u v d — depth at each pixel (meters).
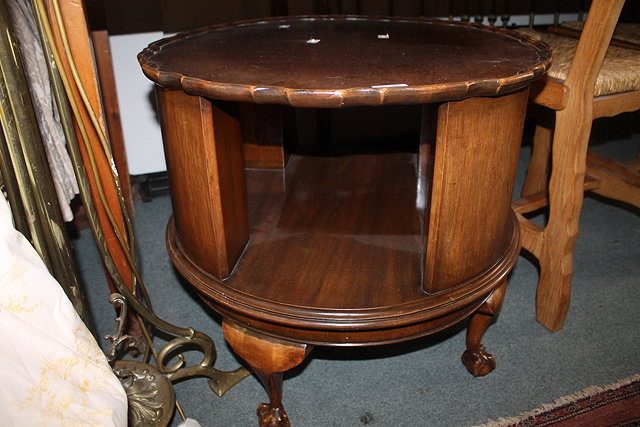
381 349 1.10
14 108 0.68
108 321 1.14
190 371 0.96
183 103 0.70
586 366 1.04
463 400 0.98
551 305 1.11
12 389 0.62
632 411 0.94
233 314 0.79
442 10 1.77
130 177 1.63
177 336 1.03
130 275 1.03
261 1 1.54
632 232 1.47
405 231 0.93
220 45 0.87
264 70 0.71
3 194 0.70
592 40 0.91
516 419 0.93
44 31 0.71
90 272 1.31
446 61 0.75
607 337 1.12
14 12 0.81
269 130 1.14
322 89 0.62
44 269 0.67
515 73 0.68
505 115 0.70
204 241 0.79
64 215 0.93
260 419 0.91
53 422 0.64
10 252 0.63
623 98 1.06
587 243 1.43
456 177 0.69
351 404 0.97
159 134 1.61
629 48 1.22
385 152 1.29
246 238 0.89
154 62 0.75
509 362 1.06
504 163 0.74
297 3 1.56
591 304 1.21
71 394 0.65
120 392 0.71
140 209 1.60
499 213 0.78
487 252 0.80
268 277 0.81
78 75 0.76
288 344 0.78
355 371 1.05
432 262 0.74
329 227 0.95
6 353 0.61
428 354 1.08
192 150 0.72
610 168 1.36
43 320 0.65
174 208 0.86
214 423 0.94
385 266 0.83
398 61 0.75
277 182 1.13
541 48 0.82
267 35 0.95
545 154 1.43
